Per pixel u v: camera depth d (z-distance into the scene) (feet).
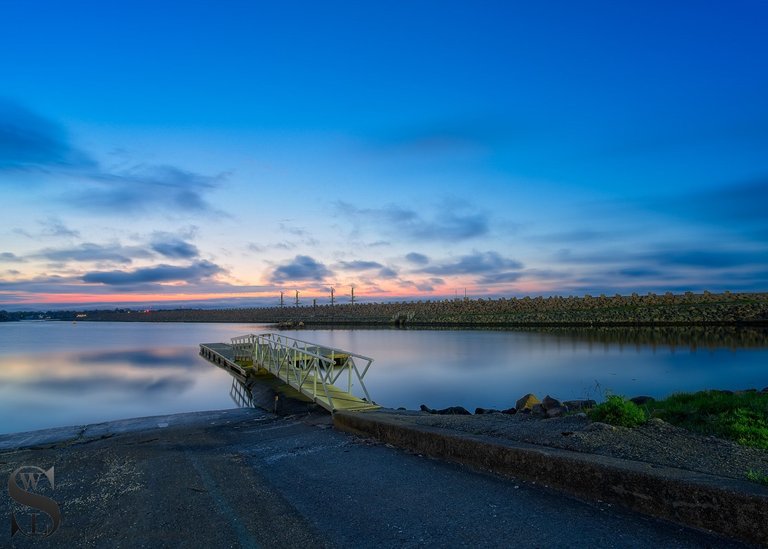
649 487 16.08
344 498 19.34
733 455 18.54
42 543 16.12
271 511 18.16
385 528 16.06
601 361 102.12
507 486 19.61
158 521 17.62
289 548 14.83
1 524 17.97
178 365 114.73
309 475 23.17
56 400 67.51
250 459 27.27
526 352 123.95
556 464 18.98
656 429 22.65
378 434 30.25
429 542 14.84
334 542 15.16
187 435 36.55
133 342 211.00
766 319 202.90
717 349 119.65
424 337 192.13
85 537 16.47
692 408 26.37
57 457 28.58
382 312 396.78
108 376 94.58
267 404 53.26
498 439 23.66
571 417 26.27
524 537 14.82
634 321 229.66
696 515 14.92
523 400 47.24
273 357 75.00
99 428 41.93
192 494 20.71
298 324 367.45
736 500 14.12
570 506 17.10
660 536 14.47
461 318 314.76
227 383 83.61
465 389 71.72
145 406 62.59
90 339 236.02
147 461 27.25
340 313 434.30
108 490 21.95
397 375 86.38
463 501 18.17
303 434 34.68
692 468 17.29
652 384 72.23
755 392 35.12
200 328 396.16
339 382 78.07
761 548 13.46
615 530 14.98
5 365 117.60
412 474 22.27
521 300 329.52
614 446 20.33
